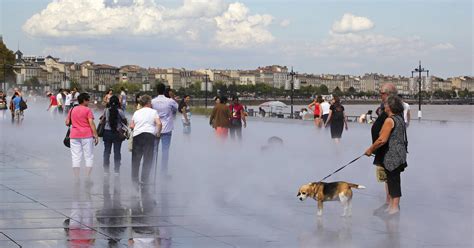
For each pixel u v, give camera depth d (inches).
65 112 2097.7
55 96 2329.0
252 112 3031.5
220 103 1079.0
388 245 430.9
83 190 655.1
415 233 466.6
